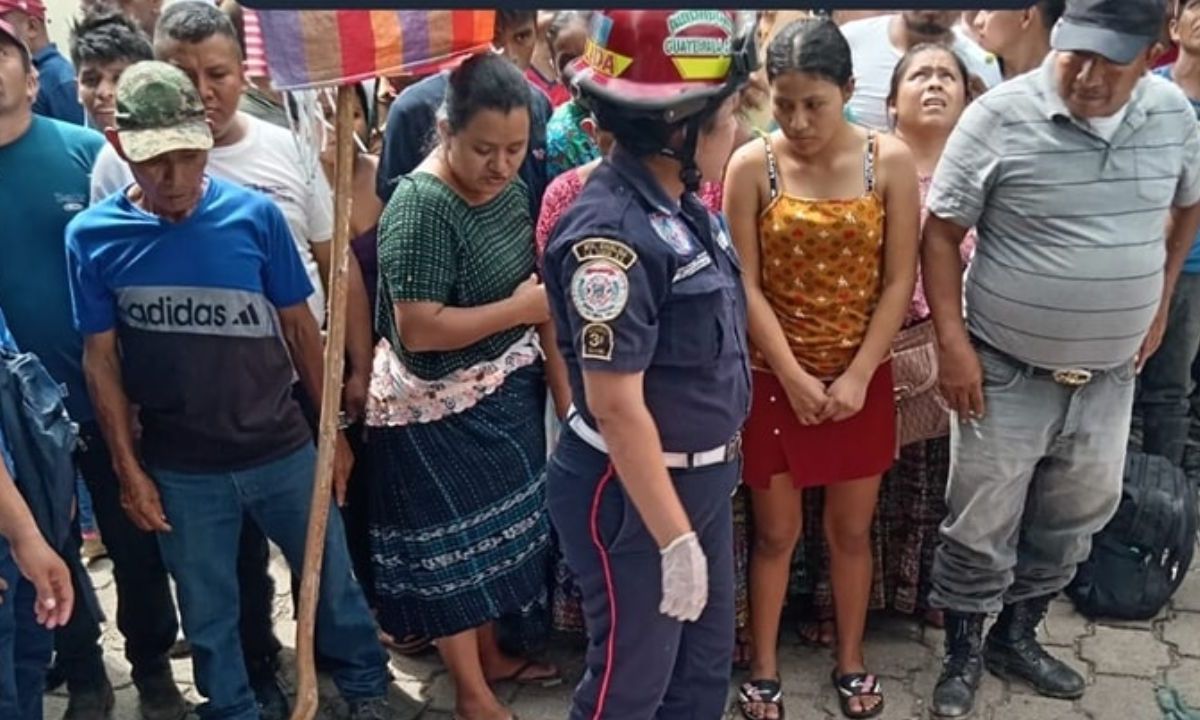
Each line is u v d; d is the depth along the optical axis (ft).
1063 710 9.75
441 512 8.82
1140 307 8.50
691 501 6.82
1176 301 11.81
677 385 6.52
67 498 8.04
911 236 8.76
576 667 10.46
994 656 10.15
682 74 5.93
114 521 9.35
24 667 8.59
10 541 7.36
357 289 9.23
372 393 8.88
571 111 9.70
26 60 8.94
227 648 8.96
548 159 9.67
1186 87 11.42
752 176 8.70
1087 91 7.89
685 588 6.27
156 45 8.82
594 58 6.11
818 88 8.18
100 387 8.36
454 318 8.29
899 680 10.14
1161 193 8.35
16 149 8.89
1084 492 9.21
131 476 8.50
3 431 7.71
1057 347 8.58
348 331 9.25
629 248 6.04
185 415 8.30
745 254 8.79
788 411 9.03
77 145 9.12
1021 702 9.85
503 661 10.25
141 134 7.52
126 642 9.77
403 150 9.43
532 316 8.49
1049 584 9.78
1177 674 10.16
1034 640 10.09
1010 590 9.87
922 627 10.82
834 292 8.74
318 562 7.00
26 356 7.94
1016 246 8.56
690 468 6.73
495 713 9.53
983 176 8.44
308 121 8.80
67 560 9.30
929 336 9.70
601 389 6.05
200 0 9.00
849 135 8.68
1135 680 10.09
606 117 6.09
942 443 10.17
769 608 9.70
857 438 9.09
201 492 8.49
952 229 8.73
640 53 5.92
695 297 6.35
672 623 7.02
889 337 8.84
